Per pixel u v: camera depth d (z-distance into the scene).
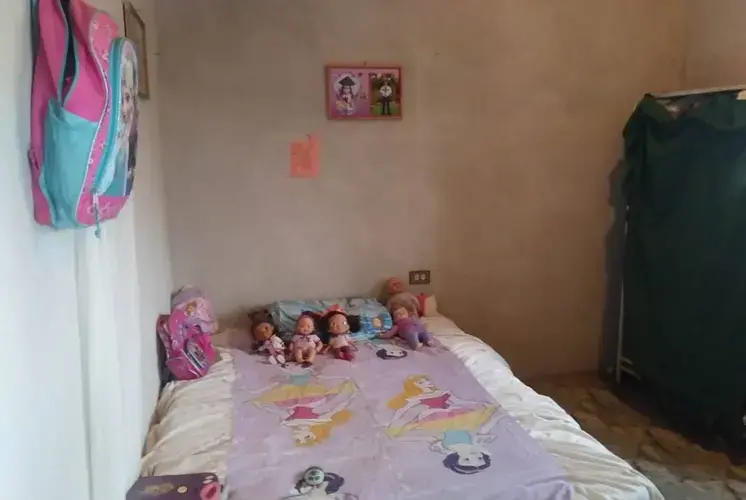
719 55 3.49
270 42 3.28
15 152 1.11
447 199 3.60
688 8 3.68
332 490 1.86
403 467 1.97
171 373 2.76
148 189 2.65
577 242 3.78
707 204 3.04
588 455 2.04
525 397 2.49
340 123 3.41
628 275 3.69
